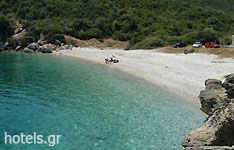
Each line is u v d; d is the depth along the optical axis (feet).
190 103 60.39
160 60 132.26
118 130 45.32
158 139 41.73
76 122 49.06
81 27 274.16
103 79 90.53
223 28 273.13
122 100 63.52
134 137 42.55
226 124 30.45
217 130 32.30
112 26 284.00
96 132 44.47
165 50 179.22
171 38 220.02
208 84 61.57
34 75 98.94
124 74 100.53
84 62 144.36
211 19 287.28
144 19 296.10
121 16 299.38
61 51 219.00
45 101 62.85
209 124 38.40
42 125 47.62
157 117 51.52
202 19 298.15
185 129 45.47
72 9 307.37
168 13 317.63
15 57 172.65
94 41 259.60
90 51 208.23
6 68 117.29
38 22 274.36
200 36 216.74
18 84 82.12
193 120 49.67
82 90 74.08
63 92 71.77
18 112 54.70
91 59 161.07
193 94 67.15
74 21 277.64
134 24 278.46
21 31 257.14
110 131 44.91
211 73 90.22
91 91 72.84
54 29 250.57
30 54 199.52
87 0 333.42
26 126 47.19
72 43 245.24
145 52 177.78
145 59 140.87
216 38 212.02
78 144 40.06
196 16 306.76
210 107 52.19
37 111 55.42
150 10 327.26
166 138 42.01
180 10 326.24
